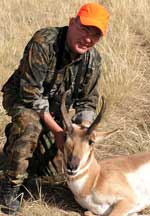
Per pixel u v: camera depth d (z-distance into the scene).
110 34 9.54
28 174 5.99
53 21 10.54
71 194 5.84
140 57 9.20
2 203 5.48
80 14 4.99
